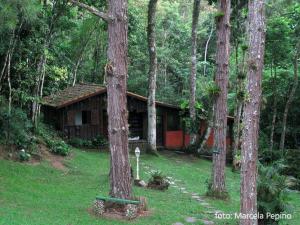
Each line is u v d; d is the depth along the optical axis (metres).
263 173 9.01
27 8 10.44
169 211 10.21
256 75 7.31
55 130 21.08
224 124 12.55
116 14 9.42
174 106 25.09
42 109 21.48
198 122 24.28
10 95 15.77
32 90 17.64
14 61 16.81
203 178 17.00
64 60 25.08
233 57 28.09
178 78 35.28
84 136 21.77
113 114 9.55
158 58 33.12
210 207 11.20
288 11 23.39
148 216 9.52
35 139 16.42
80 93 21.94
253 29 7.32
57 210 9.41
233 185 16.39
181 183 15.23
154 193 12.52
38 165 14.53
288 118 27.45
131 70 31.92
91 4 18.78
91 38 27.45
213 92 12.49
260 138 26.36
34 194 10.77
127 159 9.66
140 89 31.77
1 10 10.19
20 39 16.56
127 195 9.61
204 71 34.56
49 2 18.95
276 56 23.22
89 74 30.23
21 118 16.22
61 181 12.96
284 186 8.98
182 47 36.00
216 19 12.65
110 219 9.08
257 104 7.35
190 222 9.40
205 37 38.53
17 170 13.23
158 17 35.22
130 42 30.30
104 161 17.56
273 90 25.11
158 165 18.88
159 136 25.09
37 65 17.61
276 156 21.86
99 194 11.48
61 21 18.80
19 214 8.70
